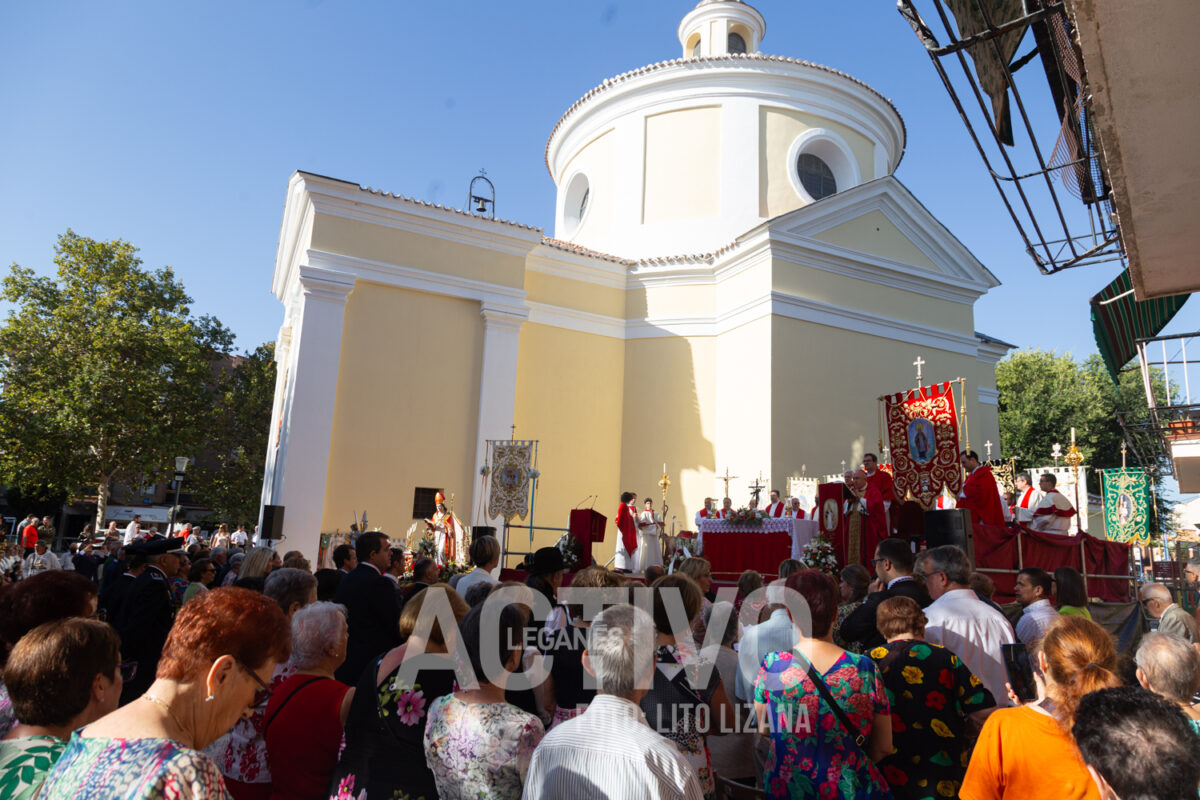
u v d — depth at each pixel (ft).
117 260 115.24
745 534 41.09
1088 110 17.74
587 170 85.10
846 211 66.64
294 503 53.98
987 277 72.90
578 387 67.97
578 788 8.21
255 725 11.97
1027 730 8.77
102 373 106.93
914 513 34.71
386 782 9.89
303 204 62.13
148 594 20.83
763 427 61.11
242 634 7.63
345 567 24.91
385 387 58.80
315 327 56.54
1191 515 66.90
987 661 14.19
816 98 79.61
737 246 66.28
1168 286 21.03
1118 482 52.42
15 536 96.58
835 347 64.28
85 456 110.22
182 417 116.26
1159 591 23.27
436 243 62.08
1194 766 5.84
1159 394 110.52
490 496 56.44
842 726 10.68
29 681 7.77
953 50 15.23
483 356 62.34
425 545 50.65
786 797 10.85
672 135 79.20
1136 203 16.85
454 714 9.51
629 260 71.51
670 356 69.05
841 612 20.29
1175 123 14.32
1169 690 9.88
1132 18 12.04
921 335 68.54
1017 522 30.53
